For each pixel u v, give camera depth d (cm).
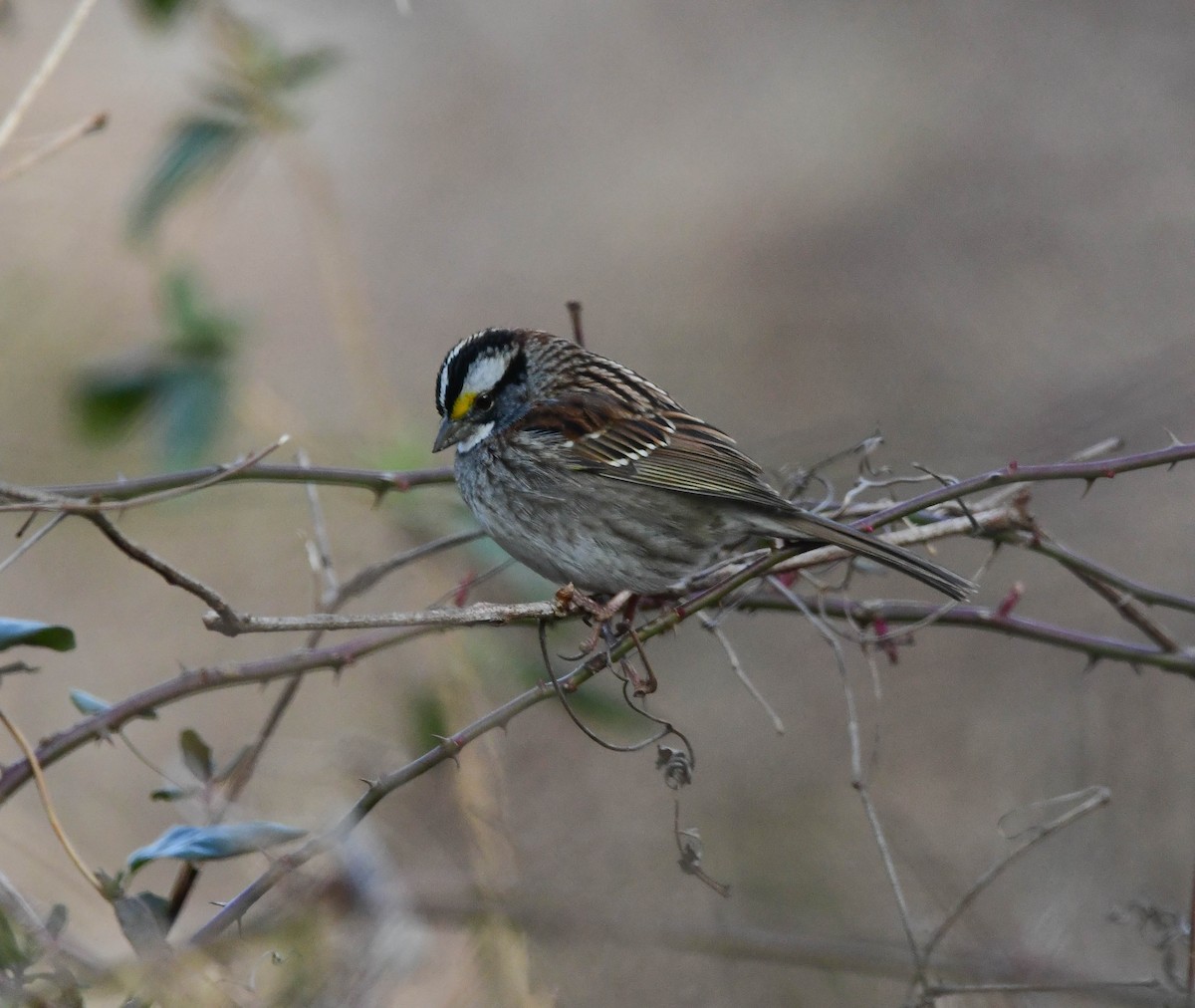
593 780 1116
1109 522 1348
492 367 885
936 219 1853
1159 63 2078
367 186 1925
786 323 1719
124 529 1252
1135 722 1157
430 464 986
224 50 1001
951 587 743
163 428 951
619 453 855
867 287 1770
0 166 1173
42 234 1328
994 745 1160
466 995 736
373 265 1834
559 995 842
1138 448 1395
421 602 1161
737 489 820
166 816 1115
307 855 573
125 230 1038
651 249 1877
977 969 811
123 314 1303
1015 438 1398
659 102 2102
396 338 1722
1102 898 952
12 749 1145
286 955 582
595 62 2162
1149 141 1952
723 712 1228
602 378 898
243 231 1714
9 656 1230
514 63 2134
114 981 524
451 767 916
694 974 909
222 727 1188
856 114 2069
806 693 1240
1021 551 1338
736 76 2141
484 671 952
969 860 1020
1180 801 1070
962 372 1603
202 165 994
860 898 988
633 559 866
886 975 818
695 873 670
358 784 882
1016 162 1933
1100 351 1612
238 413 1002
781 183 1939
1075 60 2122
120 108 1501
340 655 675
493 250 1859
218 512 1231
